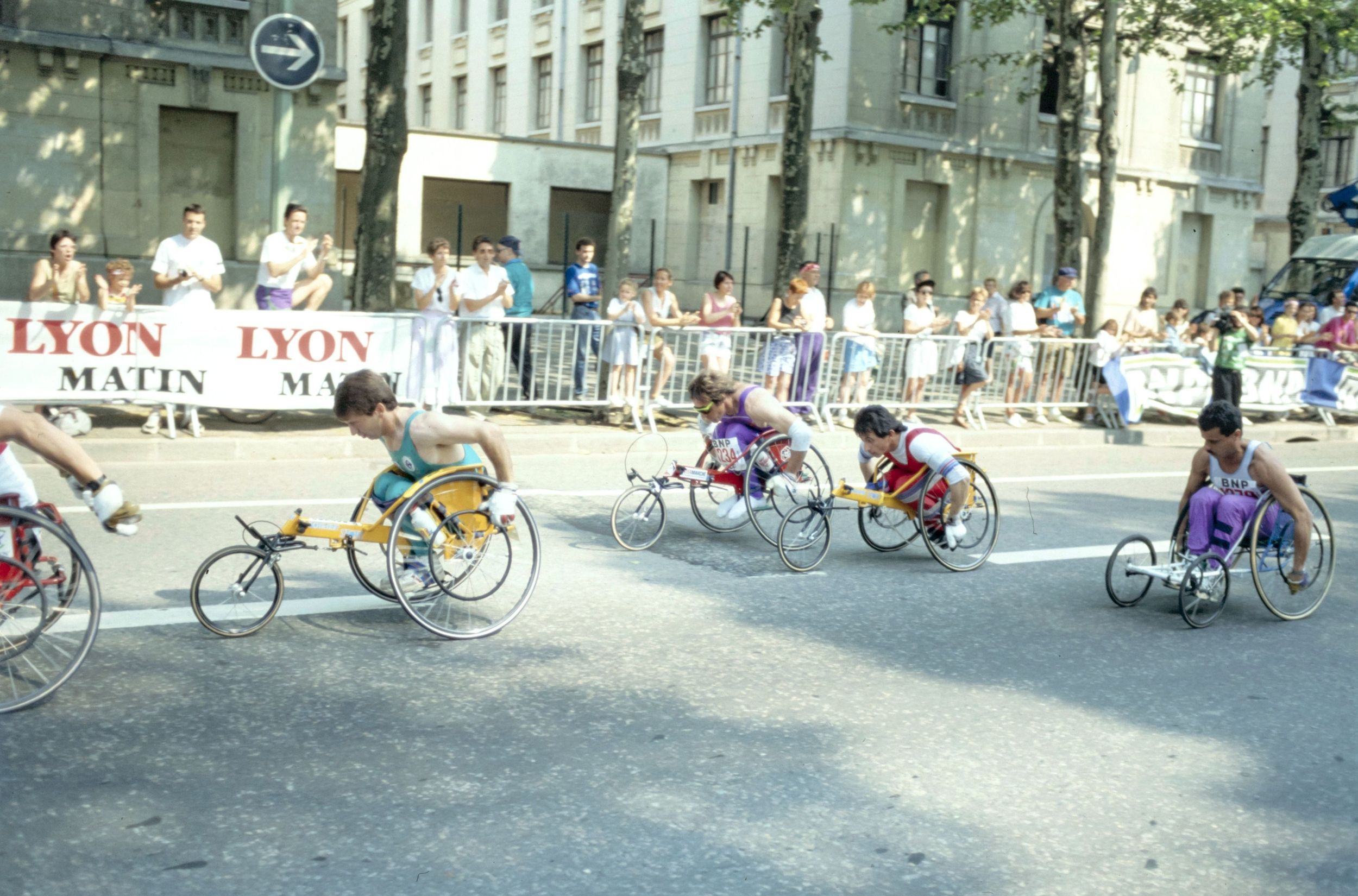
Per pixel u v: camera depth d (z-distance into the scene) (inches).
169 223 807.1
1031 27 1106.1
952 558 284.7
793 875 133.3
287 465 377.7
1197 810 155.7
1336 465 502.6
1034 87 1119.0
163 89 783.7
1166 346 569.3
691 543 299.0
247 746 163.0
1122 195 1200.2
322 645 206.5
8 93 746.8
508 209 1203.2
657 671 201.6
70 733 164.6
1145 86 1197.7
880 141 1038.4
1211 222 1272.1
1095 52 908.0
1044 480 420.2
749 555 289.4
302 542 212.5
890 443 276.7
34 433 171.5
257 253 821.9
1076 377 561.0
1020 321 554.9
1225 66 825.5
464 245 1196.5
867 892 130.4
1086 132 1154.0
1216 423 242.1
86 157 772.0
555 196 1227.9
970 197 1103.6
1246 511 245.1
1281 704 198.5
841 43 1026.1
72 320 380.5
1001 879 134.7
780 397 482.9
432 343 428.1
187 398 396.8
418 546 213.8
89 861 130.4
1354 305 644.7
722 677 199.8
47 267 384.2
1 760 155.2
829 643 221.3
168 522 291.9
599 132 1334.9
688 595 250.4
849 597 254.8
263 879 127.9
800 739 173.9
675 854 137.1
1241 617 254.1
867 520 297.6
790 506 275.3
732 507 281.9
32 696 173.3
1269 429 582.9
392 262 482.0
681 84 1225.4
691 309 1222.9
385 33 462.6
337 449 402.0
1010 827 148.2
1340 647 235.3
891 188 1063.0
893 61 1042.1
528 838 139.3
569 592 248.1
